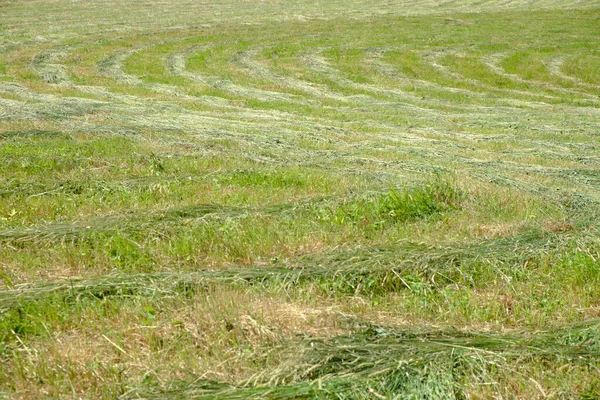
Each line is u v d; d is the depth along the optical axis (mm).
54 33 33125
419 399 4527
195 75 24062
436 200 8930
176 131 13602
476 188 9508
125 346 5312
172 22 37594
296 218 8289
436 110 18984
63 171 10602
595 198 9367
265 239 7461
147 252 7133
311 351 4965
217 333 5363
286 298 6086
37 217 8398
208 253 7184
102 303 5922
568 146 13930
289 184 9953
